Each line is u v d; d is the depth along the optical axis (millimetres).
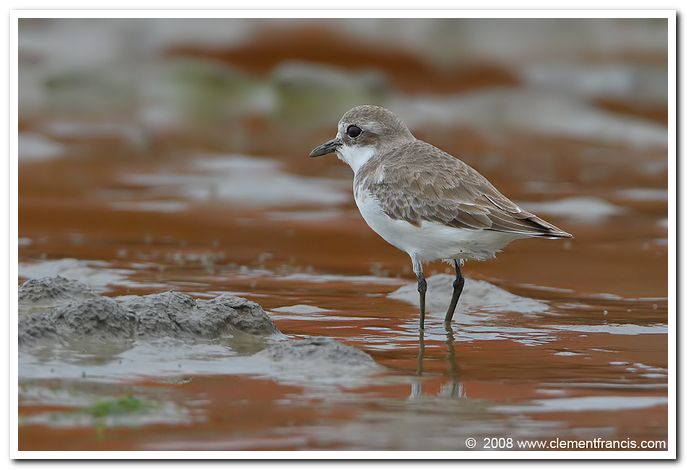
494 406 11297
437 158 15086
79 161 29188
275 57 41031
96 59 39562
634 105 39094
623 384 12203
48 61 39094
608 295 17453
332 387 11766
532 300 16891
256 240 21453
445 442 10250
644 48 42594
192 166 29016
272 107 36594
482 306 16500
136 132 33156
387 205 14883
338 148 16719
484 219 14211
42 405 10883
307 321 15172
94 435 10148
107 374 11883
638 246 21516
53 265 18250
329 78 36781
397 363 12938
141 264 18844
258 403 11133
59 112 35312
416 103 37094
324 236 22141
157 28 41125
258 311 13875
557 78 40312
